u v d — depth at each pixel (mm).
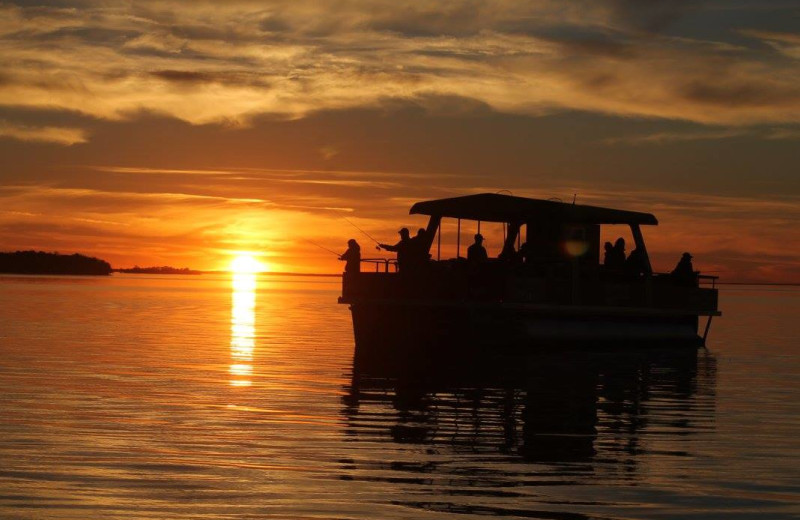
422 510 9984
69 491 10539
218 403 16953
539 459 12461
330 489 10766
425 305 26969
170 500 10250
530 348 26844
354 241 28625
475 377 21750
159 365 23453
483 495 10578
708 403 17938
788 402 18172
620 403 17812
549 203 27828
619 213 29656
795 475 11672
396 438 13797
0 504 10000
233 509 9961
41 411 15773
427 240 29031
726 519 9836
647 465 12156
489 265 26266
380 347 28062
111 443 13125
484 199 28109
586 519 9750
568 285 27656
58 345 29203
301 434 14008
